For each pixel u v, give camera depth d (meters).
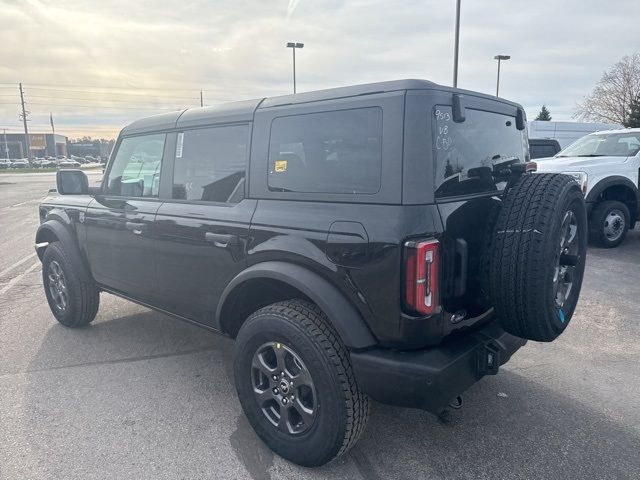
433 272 2.33
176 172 3.57
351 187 2.54
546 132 14.39
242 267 2.99
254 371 2.89
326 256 2.54
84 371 3.95
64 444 2.96
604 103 47.88
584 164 8.09
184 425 3.18
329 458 2.63
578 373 3.88
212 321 3.38
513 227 2.51
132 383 3.75
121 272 4.09
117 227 3.99
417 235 2.31
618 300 5.65
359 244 2.42
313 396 2.60
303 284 2.58
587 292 5.95
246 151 3.07
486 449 2.92
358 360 2.46
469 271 2.58
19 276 7.10
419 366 2.37
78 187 4.41
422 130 2.38
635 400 3.46
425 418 3.26
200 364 4.08
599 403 3.43
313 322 2.59
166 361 4.14
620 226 8.30
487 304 2.77
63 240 4.58
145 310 5.47
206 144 3.34
